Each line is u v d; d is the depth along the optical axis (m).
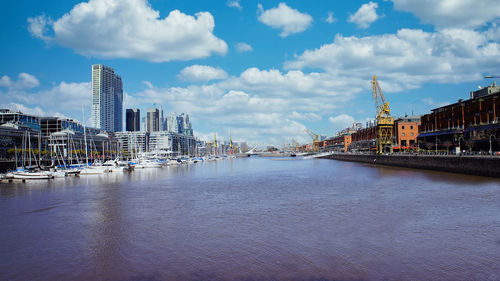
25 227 34.25
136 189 65.00
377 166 128.75
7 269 22.94
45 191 62.56
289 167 141.12
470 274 20.50
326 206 42.22
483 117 100.06
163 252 25.64
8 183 78.62
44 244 28.34
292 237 28.64
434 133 129.75
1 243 28.78
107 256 25.03
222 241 28.05
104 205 46.34
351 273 20.86
